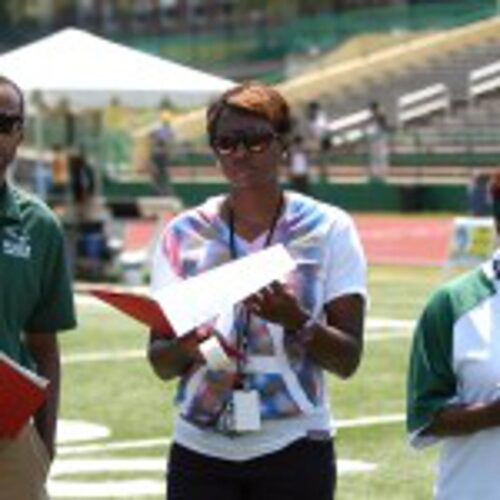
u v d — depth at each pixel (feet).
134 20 313.94
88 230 132.57
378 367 82.89
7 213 32.04
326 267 31.30
